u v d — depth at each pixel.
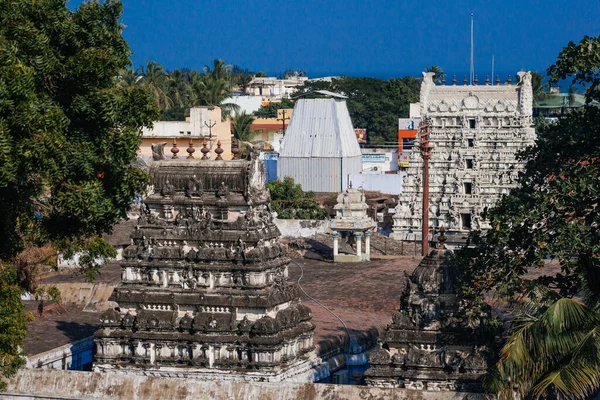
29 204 68.31
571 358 57.06
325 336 91.31
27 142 63.09
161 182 84.12
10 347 69.50
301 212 164.75
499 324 71.25
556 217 67.12
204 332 81.12
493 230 67.88
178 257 82.62
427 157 134.25
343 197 131.12
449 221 153.88
